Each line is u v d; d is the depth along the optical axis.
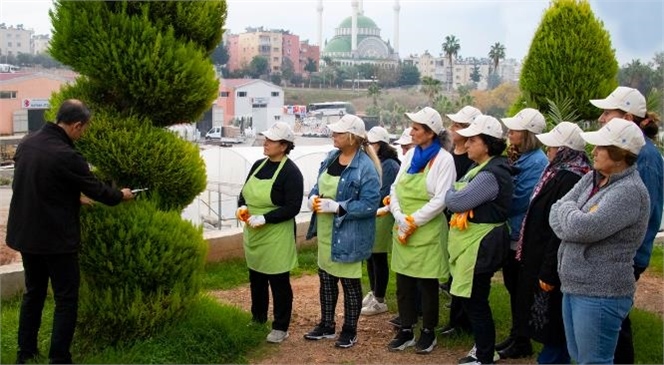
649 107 7.95
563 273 4.22
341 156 6.03
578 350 4.22
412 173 5.73
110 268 5.47
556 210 4.30
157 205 5.83
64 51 5.75
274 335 6.13
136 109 5.88
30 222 4.88
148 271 5.53
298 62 82.69
